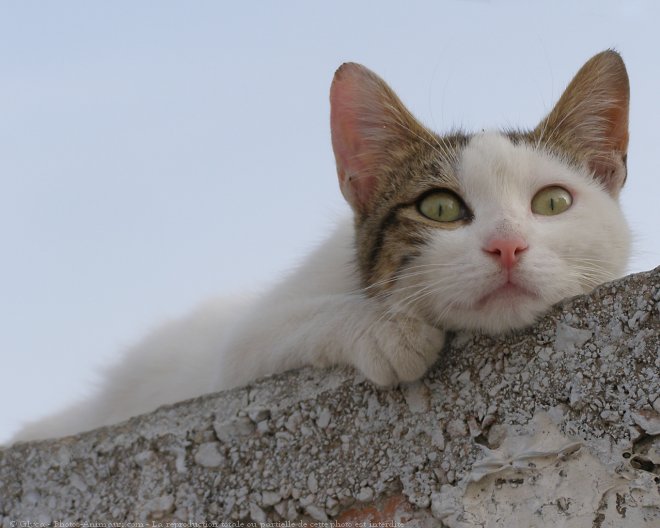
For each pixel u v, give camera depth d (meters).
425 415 0.75
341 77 0.85
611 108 0.84
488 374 0.74
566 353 0.73
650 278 0.72
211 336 0.96
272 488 0.75
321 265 0.87
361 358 0.77
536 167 0.82
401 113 0.84
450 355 0.75
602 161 0.85
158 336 0.99
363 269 0.83
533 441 0.73
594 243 0.81
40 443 0.79
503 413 0.73
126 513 0.77
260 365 0.83
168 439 0.77
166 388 0.95
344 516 0.75
